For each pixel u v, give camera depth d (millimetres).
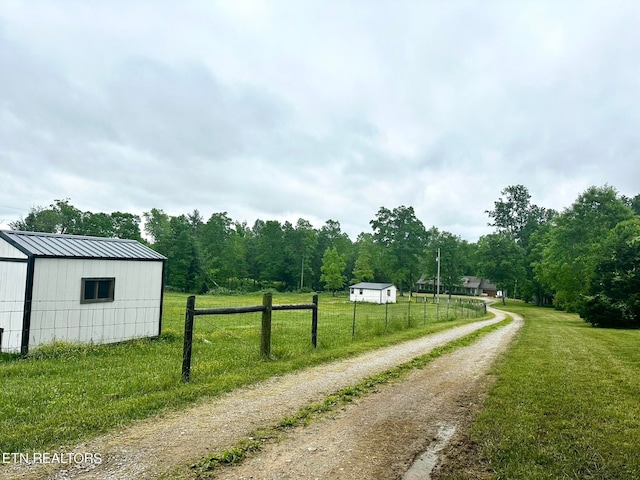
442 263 74625
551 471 4180
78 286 11766
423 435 5305
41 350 10203
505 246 63375
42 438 4805
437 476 4168
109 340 12523
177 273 68812
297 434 5238
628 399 6727
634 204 68250
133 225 77312
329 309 38375
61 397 6469
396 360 10305
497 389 7395
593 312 25703
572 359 10688
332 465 4375
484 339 15523
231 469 4215
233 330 16359
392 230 68875
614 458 4473
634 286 25422
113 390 6926
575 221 45469
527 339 15602
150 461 4332
